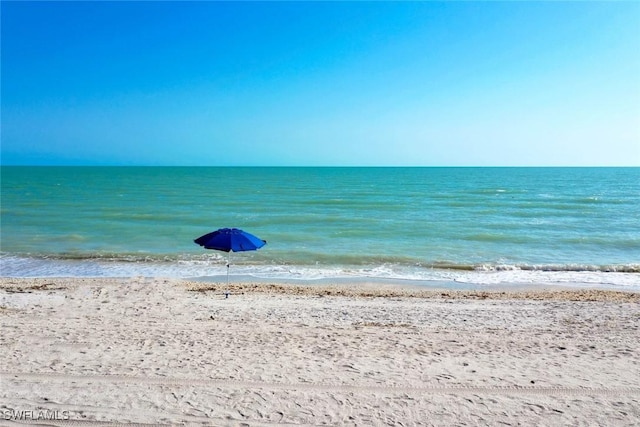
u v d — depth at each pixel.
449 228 29.17
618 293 14.42
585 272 17.94
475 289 15.27
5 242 23.09
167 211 38.50
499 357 7.62
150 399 5.75
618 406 5.82
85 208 40.25
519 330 9.66
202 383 6.25
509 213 38.16
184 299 12.44
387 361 7.30
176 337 8.45
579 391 6.23
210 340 8.31
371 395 6.02
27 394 5.80
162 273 17.19
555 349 8.12
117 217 33.72
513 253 21.50
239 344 8.10
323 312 11.25
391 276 17.08
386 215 36.75
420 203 47.84
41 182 91.81
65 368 6.66
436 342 8.51
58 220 31.55
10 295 12.32
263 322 10.03
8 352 7.30
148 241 23.88
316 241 24.34
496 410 5.69
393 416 5.50
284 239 24.89
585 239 24.95
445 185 85.94
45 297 12.12
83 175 135.00
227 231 10.84
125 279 15.55
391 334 9.08
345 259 19.91
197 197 55.72
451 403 5.85
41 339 8.08
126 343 7.96
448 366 7.11
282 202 48.97
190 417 5.34
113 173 155.75
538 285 15.91
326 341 8.45
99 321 9.62
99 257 19.83
